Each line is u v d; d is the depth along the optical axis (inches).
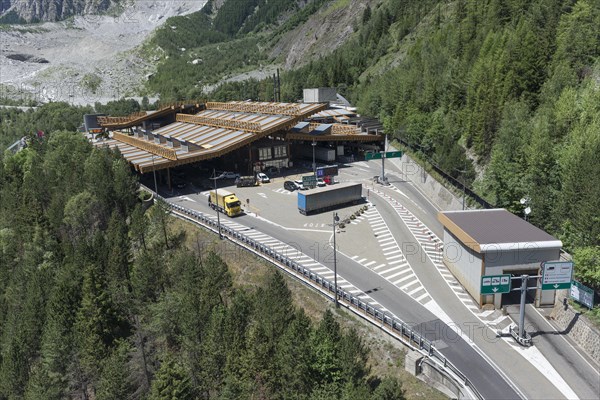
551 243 2196.1
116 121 7190.0
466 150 4357.8
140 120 6742.1
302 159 5689.0
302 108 5442.9
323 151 5428.2
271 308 2089.1
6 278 3563.0
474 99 4475.9
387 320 2148.1
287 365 1798.7
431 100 5196.9
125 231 3309.5
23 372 2513.5
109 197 3767.2
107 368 2170.3
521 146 3257.9
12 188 4448.8
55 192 4111.7
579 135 2997.0
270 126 4965.6
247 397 1844.2
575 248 2359.7
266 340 1977.1
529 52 4072.3
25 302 2977.4
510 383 1776.6
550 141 3107.8
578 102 3348.9
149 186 4722.0
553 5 4987.7
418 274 2689.5
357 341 1857.8
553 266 1943.9
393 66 7721.5
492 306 2295.8
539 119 3378.4
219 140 5073.8
